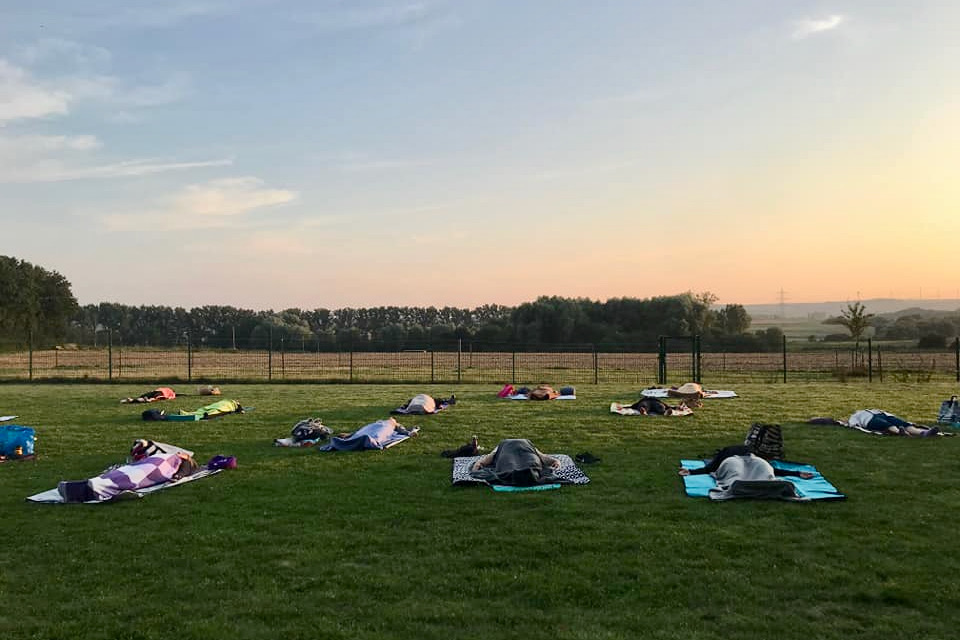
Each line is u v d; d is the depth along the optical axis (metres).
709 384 29.69
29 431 14.40
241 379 34.03
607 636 5.91
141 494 10.71
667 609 6.46
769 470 10.56
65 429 17.62
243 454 14.13
